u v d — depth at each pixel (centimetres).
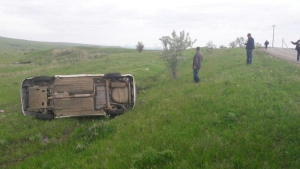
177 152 670
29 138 1020
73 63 4325
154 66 3250
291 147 665
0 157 884
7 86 2555
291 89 1212
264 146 672
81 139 949
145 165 630
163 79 2431
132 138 839
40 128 1112
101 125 997
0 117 1350
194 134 792
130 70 2839
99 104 1237
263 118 873
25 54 8181
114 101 1274
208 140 709
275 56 3023
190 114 988
